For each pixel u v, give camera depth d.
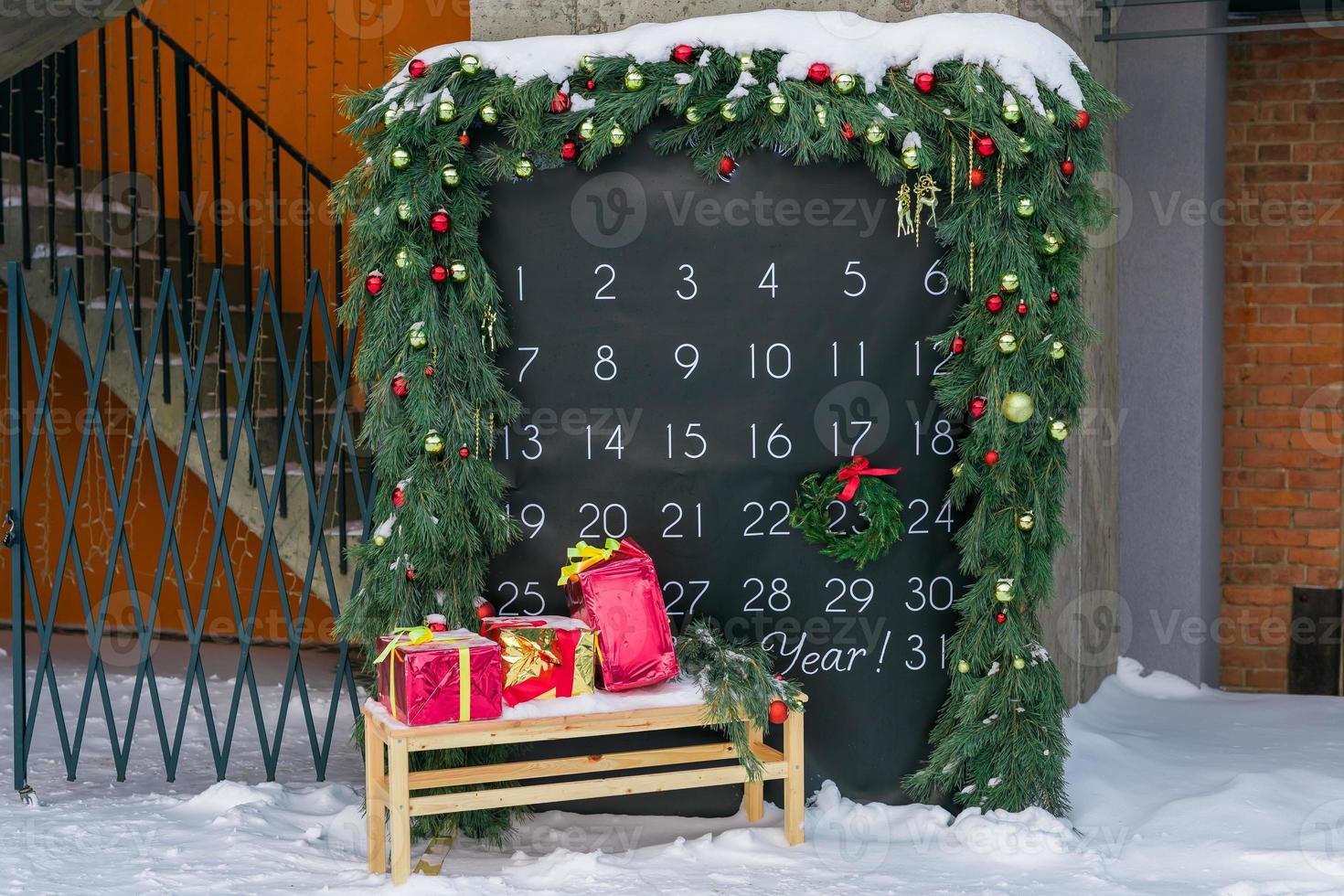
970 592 3.09
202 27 5.79
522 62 2.99
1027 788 3.04
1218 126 4.94
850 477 3.04
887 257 3.10
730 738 3.01
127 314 3.38
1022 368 2.99
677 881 2.68
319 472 4.62
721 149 3.05
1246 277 5.29
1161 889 2.66
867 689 3.15
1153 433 4.70
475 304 3.00
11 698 4.41
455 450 2.98
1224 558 5.37
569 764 2.79
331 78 5.66
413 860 2.84
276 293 5.05
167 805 3.19
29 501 5.64
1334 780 3.38
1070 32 3.79
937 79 2.99
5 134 5.28
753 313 3.10
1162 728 4.12
